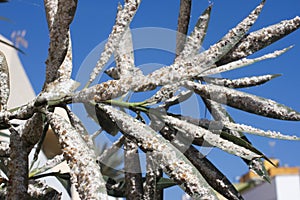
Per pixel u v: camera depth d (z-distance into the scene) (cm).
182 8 74
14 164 60
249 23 66
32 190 69
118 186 80
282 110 69
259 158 73
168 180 77
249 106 70
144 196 71
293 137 71
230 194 69
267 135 71
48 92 61
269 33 68
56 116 58
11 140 61
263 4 66
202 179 56
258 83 72
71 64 65
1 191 68
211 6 69
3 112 61
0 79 75
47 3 69
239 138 71
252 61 70
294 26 68
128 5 67
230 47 64
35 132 60
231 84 72
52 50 62
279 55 71
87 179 52
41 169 78
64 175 79
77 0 63
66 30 63
